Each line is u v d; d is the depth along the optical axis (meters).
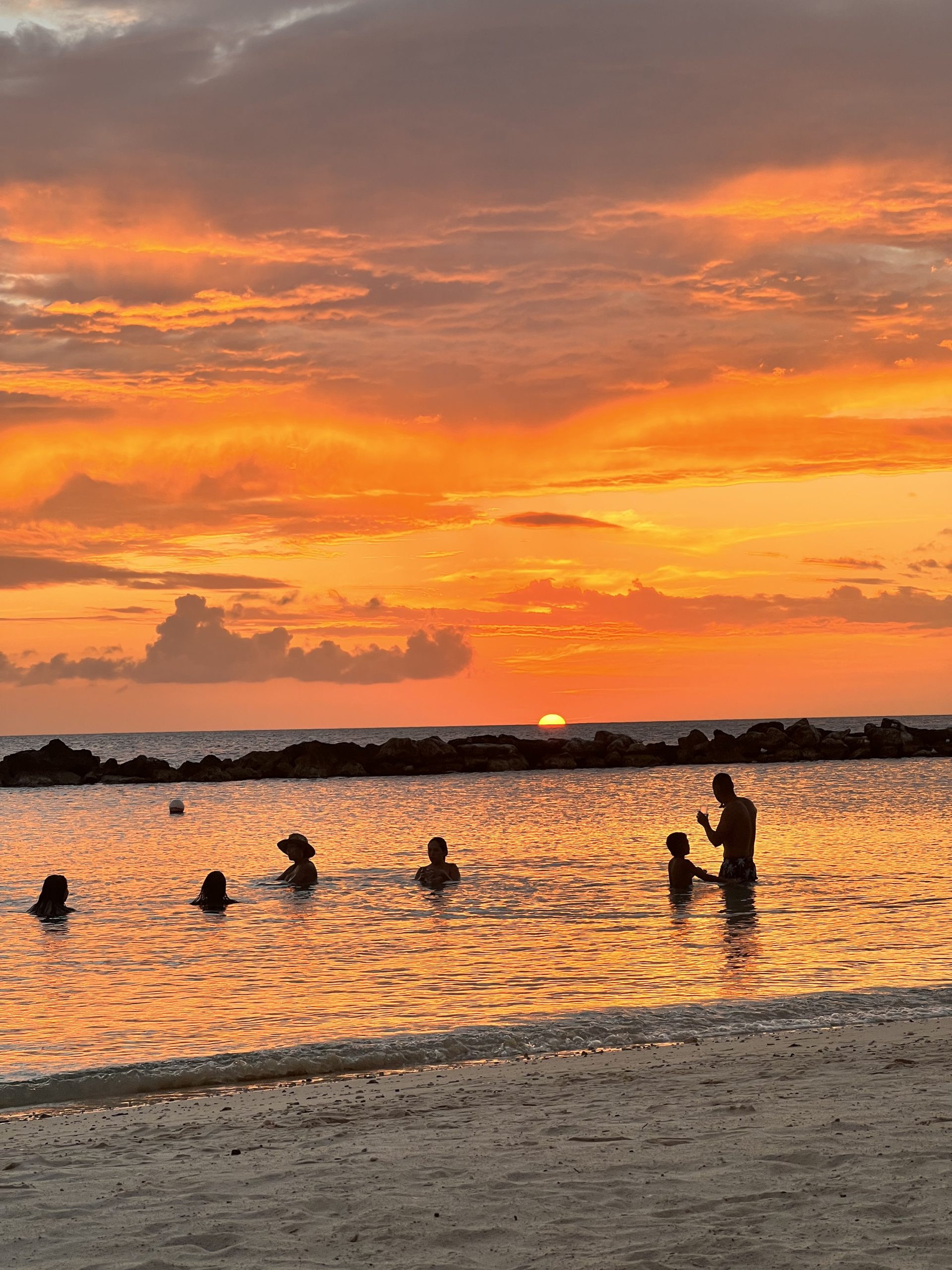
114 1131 8.55
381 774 81.62
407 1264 5.45
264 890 25.23
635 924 19.61
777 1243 5.44
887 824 39.06
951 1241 5.34
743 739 94.94
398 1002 13.88
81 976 15.80
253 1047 11.72
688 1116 8.10
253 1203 6.48
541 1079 9.85
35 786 76.00
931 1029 11.55
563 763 87.25
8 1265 5.68
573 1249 5.54
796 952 16.78
